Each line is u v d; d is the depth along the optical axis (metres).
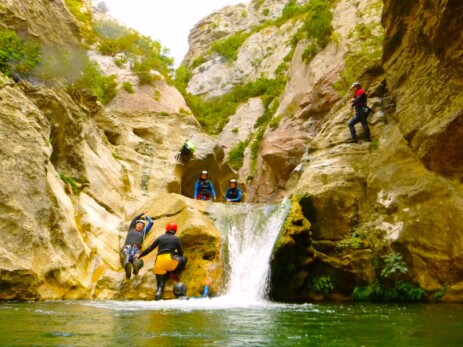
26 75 10.43
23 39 10.88
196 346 3.13
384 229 9.89
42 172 8.16
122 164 14.06
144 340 3.32
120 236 10.35
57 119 10.16
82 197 10.37
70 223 8.48
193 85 49.84
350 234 10.41
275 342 3.45
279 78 37.88
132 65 21.72
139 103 19.12
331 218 10.60
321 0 28.27
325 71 22.42
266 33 50.34
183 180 17.48
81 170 10.79
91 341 3.22
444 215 9.10
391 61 12.72
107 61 21.50
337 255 10.17
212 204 11.20
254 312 5.78
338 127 13.76
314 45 25.62
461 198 9.10
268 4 63.25
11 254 7.09
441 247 8.91
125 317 4.80
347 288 9.99
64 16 13.23
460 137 9.32
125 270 8.55
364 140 12.59
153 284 8.70
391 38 12.49
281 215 10.02
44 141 8.70
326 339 3.65
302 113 23.00
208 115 39.56
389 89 12.82
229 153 32.81
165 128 17.70
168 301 7.62
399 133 11.52
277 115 27.11
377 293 9.34
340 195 10.75
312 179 11.40
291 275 9.78
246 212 10.73
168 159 16.12
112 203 11.51
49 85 10.88
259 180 25.84
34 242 7.46
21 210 7.50
